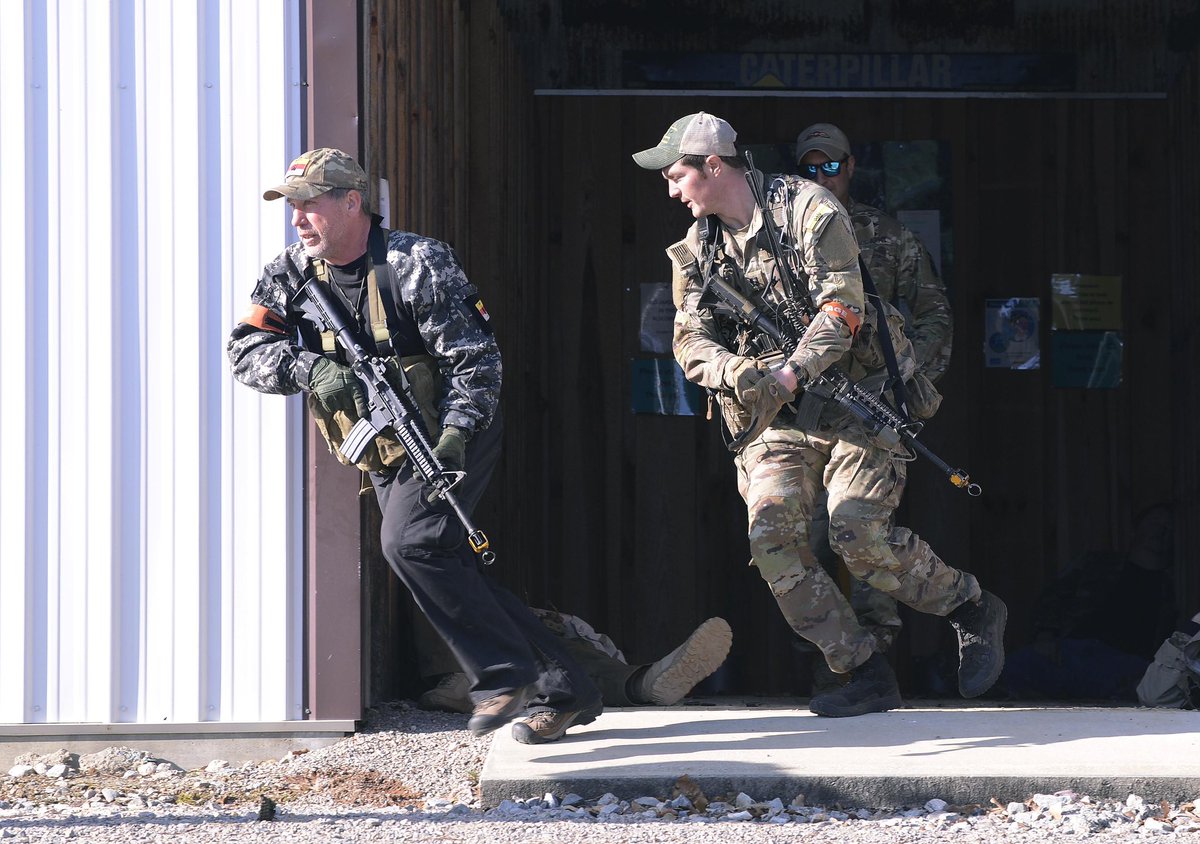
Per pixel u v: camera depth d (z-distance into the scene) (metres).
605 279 35.41
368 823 14.12
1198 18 34.75
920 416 18.81
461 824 13.98
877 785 14.71
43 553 18.53
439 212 26.17
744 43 35.28
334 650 18.45
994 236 35.12
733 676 34.75
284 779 16.95
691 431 35.34
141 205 18.66
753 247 17.12
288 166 18.66
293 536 18.56
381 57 21.19
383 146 21.19
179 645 18.47
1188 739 16.33
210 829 13.95
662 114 35.41
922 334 21.80
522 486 32.66
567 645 20.80
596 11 35.41
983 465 35.03
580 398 35.34
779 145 35.16
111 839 13.43
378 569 20.53
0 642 18.47
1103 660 28.83
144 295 18.62
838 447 17.56
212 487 18.58
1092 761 15.16
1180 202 33.91
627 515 35.22
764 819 14.33
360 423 15.66
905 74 35.16
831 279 16.64
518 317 32.53
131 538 18.53
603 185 35.41
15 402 18.55
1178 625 32.94
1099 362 35.03
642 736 17.00
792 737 16.67
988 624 18.27
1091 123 35.12
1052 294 35.03
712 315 17.70
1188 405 33.25
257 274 18.62
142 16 18.73
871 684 18.25
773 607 34.94
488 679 15.72
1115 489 34.94
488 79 29.45
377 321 15.74
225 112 18.70
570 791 14.98
